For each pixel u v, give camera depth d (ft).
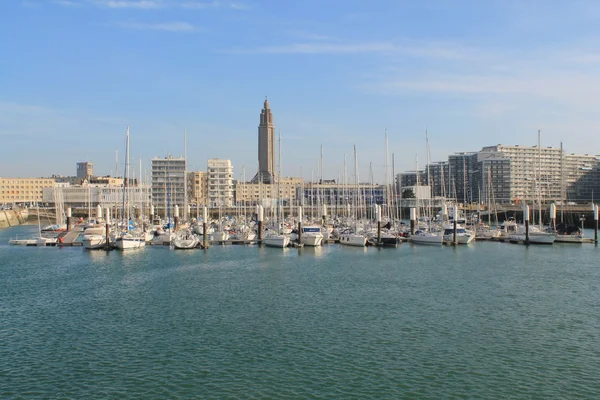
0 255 343.26
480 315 177.06
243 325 166.40
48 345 148.05
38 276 256.11
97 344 148.77
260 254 343.05
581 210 598.75
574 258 316.60
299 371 128.57
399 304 192.65
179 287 226.58
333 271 268.41
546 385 120.78
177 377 125.29
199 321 171.12
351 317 175.11
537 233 398.62
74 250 371.15
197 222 571.69
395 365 132.16
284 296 207.51
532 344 147.64
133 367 131.54
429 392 117.19
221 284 233.14
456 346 145.89
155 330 161.68
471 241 409.49
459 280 239.91
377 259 315.58
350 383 121.70
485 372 127.95
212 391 117.70
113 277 252.21
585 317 174.50
